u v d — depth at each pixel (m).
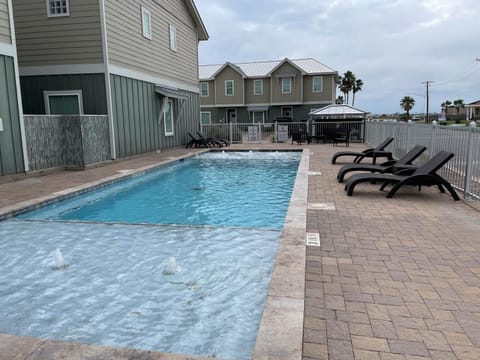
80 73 11.44
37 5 11.30
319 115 20.89
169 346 2.57
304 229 4.29
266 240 4.64
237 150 16.81
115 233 5.02
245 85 34.31
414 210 5.52
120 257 4.18
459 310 2.70
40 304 3.21
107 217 6.30
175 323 2.85
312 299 2.88
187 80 18.80
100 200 7.62
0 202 6.34
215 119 35.50
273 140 21.91
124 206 7.11
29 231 5.17
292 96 33.06
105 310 3.08
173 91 15.96
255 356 2.02
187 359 2.03
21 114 8.75
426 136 8.57
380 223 4.87
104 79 11.36
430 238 4.26
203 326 2.79
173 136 17.16
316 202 6.08
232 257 4.11
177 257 4.13
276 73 32.91
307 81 33.22
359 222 4.92
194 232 5.00
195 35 19.84
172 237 4.80
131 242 4.65
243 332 2.71
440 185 6.66
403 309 2.72
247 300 3.17
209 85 34.97
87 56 11.32
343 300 2.86
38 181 8.47
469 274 3.31
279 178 10.06
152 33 14.50
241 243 4.54
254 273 3.69
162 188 8.88
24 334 2.77
